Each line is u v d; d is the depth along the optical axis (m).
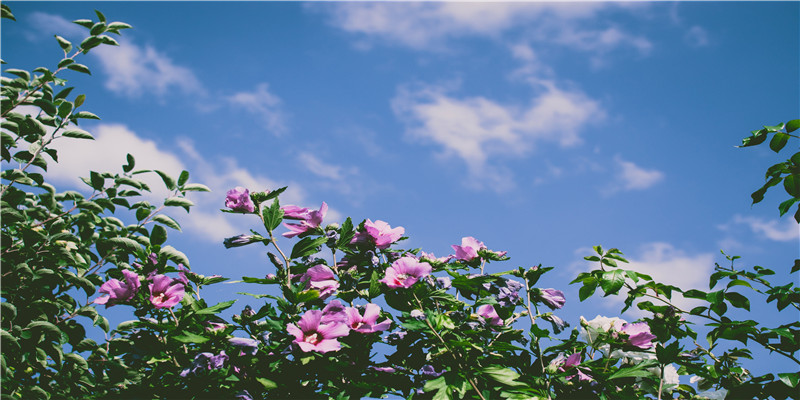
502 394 2.05
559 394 2.23
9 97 2.65
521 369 2.32
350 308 2.26
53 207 2.78
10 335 2.24
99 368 2.65
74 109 2.88
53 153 2.85
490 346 2.23
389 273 2.33
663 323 2.38
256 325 2.31
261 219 2.43
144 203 2.84
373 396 2.23
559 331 2.39
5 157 2.68
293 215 2.49
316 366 2.18
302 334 2.12
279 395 2.17
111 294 2.24
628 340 2.35
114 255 2.65
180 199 2.79
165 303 2.27
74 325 2.58
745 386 2.11
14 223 2.53
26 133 2.72
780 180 2.24
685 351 2.26
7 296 2.53
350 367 2.22
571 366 2.28
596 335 2.46
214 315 2.33
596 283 2.48
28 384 2.55
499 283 2.43
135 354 2.26
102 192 2.84
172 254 2.37
